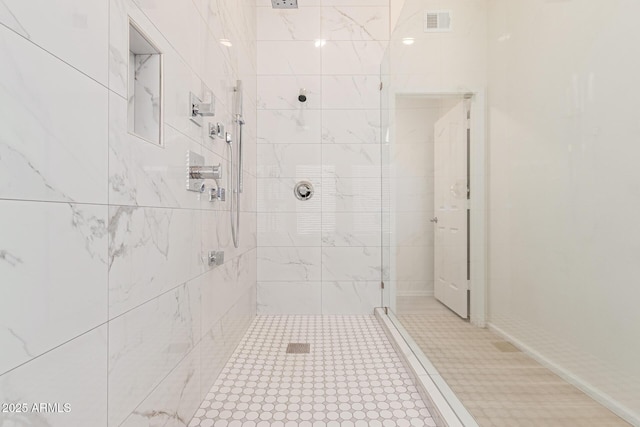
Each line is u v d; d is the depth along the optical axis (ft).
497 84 5.66
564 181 4.39
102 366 2.36
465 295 5.75
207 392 4.80
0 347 1.55
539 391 4.02
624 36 3.78
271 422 4.17
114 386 2.51
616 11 3.85
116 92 2.55
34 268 1.76
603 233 3.84
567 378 4.02
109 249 2.45
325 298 8.65
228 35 5.90
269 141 8.66
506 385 4.16
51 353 1.87
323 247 8.65
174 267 3.65
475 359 4.67
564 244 4.29
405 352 5.92
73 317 2.06
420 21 6.99
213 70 5.06
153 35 3.16
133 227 2.80
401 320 7.27
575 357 4.00
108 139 2.44
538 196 4.75
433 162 6.72
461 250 5.94
